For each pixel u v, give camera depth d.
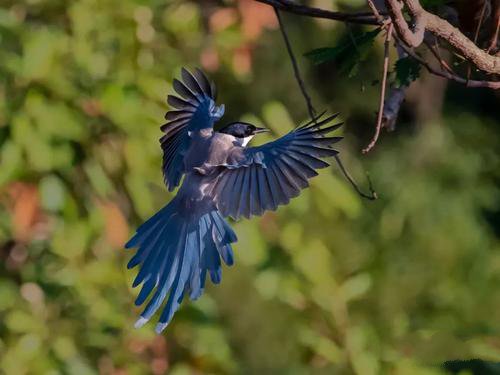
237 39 12.76
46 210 11.98
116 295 12.40
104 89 11.69
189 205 7.22
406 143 21.73
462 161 21.38
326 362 13.27
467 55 6.59
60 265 12.33
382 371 13.09
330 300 13.27
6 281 12.29
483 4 7.25
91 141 11.98
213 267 7.15
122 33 12.15
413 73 7.43
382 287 15.22
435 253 17.59
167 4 12.87
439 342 13.41
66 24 12.09
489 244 19.34
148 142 12.02
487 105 23.27
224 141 7.16
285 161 6.58
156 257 7.19
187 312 12.56
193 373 12.62
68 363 12.09
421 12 6.44
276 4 7.44
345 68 7.39
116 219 12.05
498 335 13.57
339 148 20.47
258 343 15.05
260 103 19.75
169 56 12.51
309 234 14.28
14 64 11.52
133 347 12.38
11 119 11.59
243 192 6.59
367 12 7.27
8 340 12.26
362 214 16.34
